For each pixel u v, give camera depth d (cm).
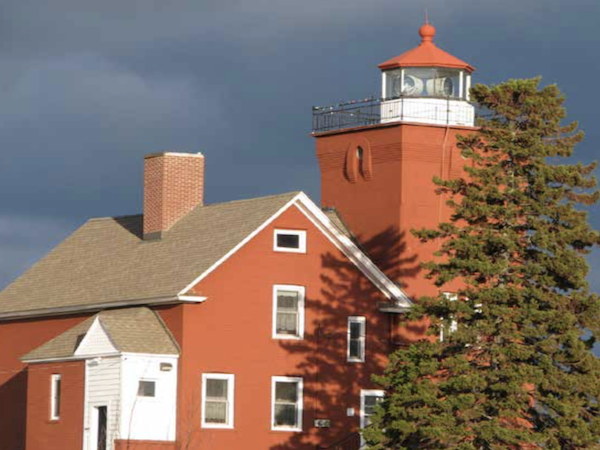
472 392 8475
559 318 8469
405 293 10138
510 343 8550
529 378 8356
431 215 10288
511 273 8725
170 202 10375
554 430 8406
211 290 9506
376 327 9975
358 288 9950
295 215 9800
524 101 8762
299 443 9662
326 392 9788
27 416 9944
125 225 11006
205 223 10144
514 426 8512
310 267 9812
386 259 10281
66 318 10431
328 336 9831
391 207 10281
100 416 9375
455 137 9806
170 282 9606
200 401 9400
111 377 9262
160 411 9294
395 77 10588
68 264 10944
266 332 9656
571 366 8519
